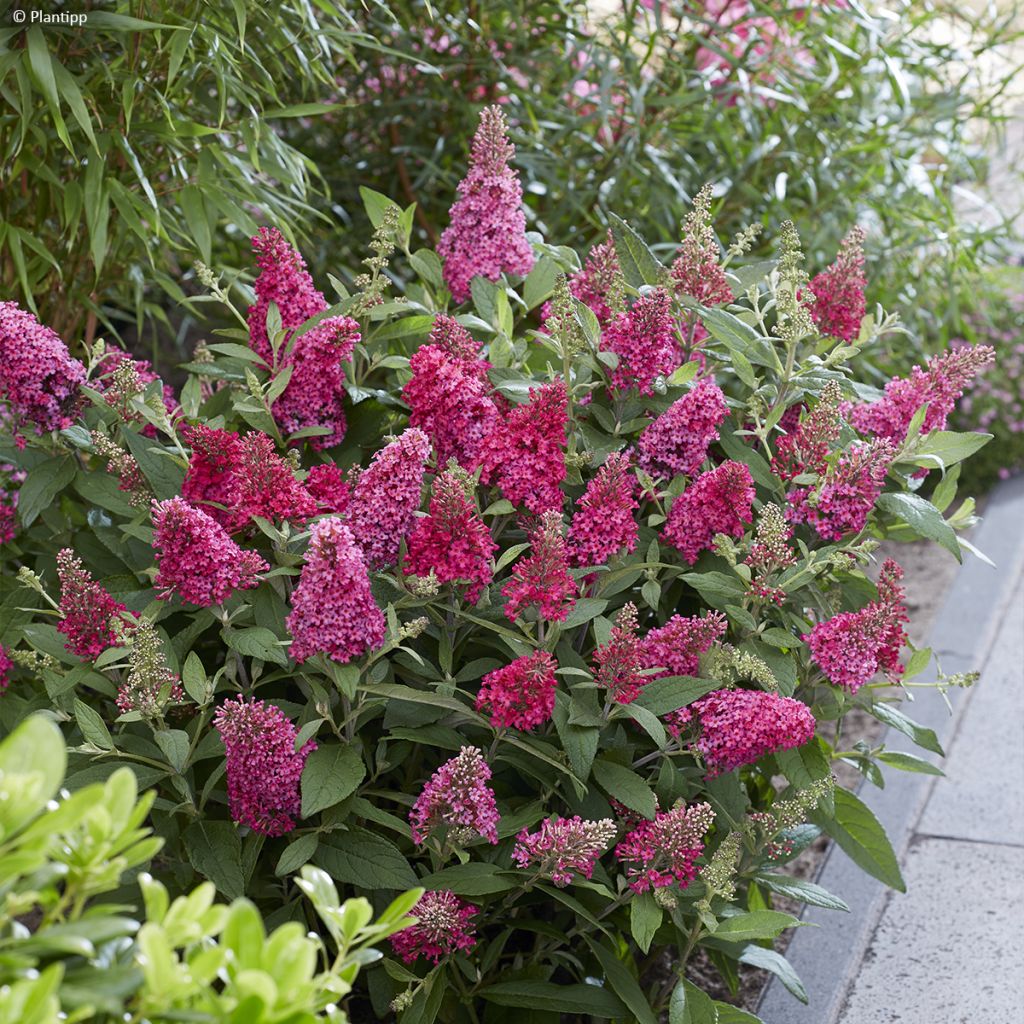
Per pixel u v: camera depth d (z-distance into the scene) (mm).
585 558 1986
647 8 4137
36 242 2867
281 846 2004
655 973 2555
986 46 4418
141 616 1932
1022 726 3518
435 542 1857
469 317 2381
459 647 2107
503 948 2232
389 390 2488
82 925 1042
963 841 3059
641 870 1956
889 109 4535
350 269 4391
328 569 1718
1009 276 5324
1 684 2070
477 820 1773
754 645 2057
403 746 2045
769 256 4258
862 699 2201
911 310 4535
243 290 2811
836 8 4207
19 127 2814
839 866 2984
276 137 3066
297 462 2104
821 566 2043
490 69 4008
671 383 2191
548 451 1956
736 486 2021
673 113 4105
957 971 2615
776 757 2062
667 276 2334
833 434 2117
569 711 1891
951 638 4012
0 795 980
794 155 4113
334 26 3299
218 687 2016
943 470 2197
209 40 2727
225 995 1100
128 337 4539
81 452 2301
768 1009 2518
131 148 2990
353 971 1249
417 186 4023
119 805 1135
